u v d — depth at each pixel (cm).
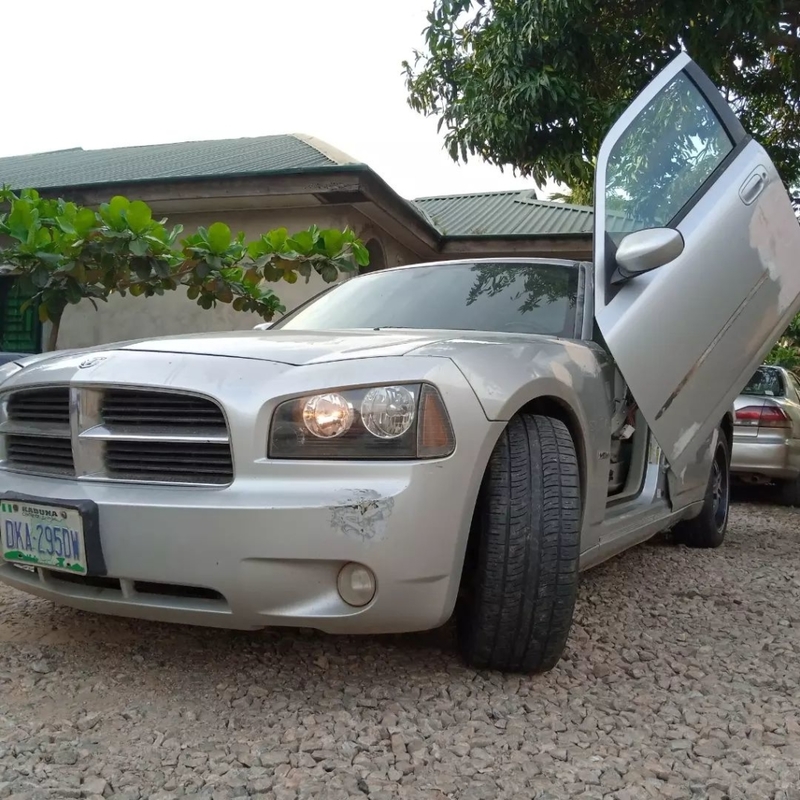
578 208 1223
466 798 173
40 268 459
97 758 187
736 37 598
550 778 183
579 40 614
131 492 212
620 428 314
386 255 934
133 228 462
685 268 303
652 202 312
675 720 219
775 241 339
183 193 791
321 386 207
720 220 320
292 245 538
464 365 218
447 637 271
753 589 370
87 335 916
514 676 240
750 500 748
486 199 1338
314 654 255
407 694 226
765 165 347
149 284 527
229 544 201
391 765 187
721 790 180
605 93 674
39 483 228
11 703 217
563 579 227
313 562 202
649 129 317
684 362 299
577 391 257
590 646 275
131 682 232
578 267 350
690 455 314
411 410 205
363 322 336
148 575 208
